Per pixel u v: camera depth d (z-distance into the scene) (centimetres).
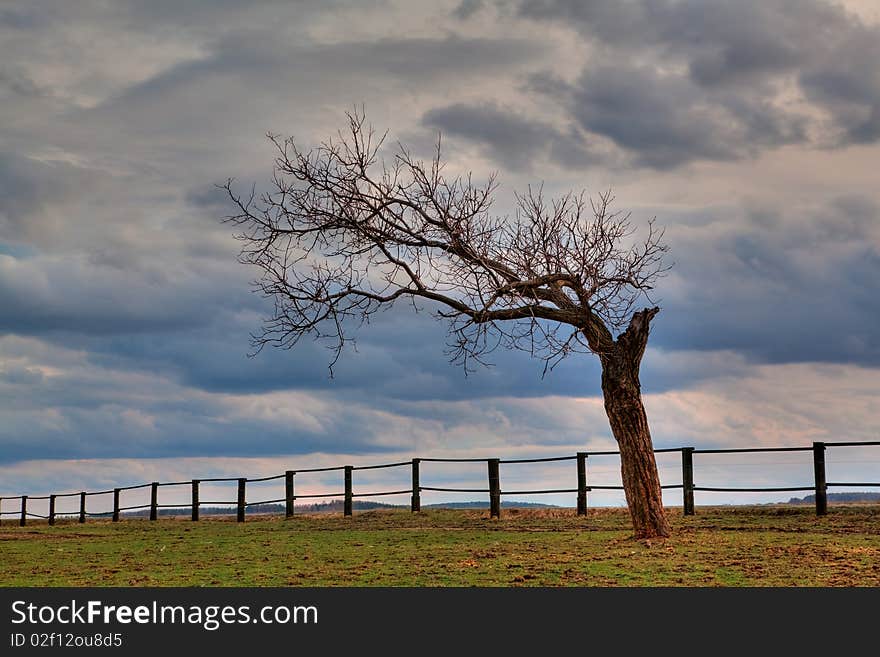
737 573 1215
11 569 1466
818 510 1934
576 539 1653
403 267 1652
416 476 2508
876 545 1454
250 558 1531
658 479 1628
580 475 2228
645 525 1603
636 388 1630
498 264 1658
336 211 1673
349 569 1342
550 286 1661
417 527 2108
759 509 2103
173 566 1455
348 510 2600
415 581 1216
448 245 1647
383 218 1667
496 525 2070
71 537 2233
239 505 2730
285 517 2678
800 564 1277
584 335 1656
